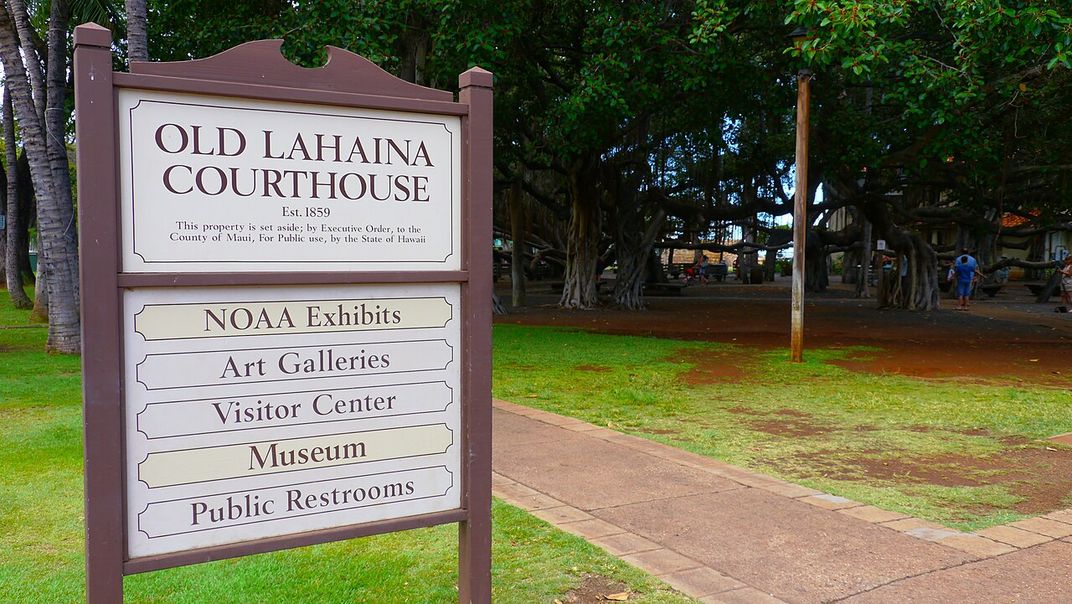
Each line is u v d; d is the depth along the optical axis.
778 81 17.62
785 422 7.77
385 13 12.40
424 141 2.94
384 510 2.96
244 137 2.65
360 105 2.81
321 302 2.80
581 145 16.52
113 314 2.46
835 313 22.41
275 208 2.71
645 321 19.50
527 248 38.72
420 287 2.96
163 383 2.58
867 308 24.36
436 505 3.05
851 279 43.44
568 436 6.94
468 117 2.99
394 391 2.95
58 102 12.29
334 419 2.85
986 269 31.48
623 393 9.17
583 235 23.30
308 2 12.30
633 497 5.19
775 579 3.85
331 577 3.83
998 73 14.41
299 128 2.74
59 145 12.25
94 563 2.48
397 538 4.43
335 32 11.60
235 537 2.72
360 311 2.87
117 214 2.47
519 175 23.88
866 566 4.02
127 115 2.49
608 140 19.95
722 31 12.82
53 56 12.30
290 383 2.77
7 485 5.26
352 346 2.87
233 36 13.27
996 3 9.94
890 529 4.59
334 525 2.87
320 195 2.78
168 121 2.54
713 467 5.95
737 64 15.13
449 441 3.05
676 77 14.52
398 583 3.78
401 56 15.75
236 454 2.70
